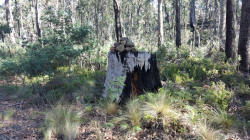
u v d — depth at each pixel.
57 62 7.74
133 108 3.61
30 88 5.73
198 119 3.38
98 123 3.47
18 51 12.28
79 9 26.91
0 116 3.98
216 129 3.29
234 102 4.46
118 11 9.32
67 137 3.10
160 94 3.88
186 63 7.78
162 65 7.95
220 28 12.04
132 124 3.32
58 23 8.35
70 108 3.95
